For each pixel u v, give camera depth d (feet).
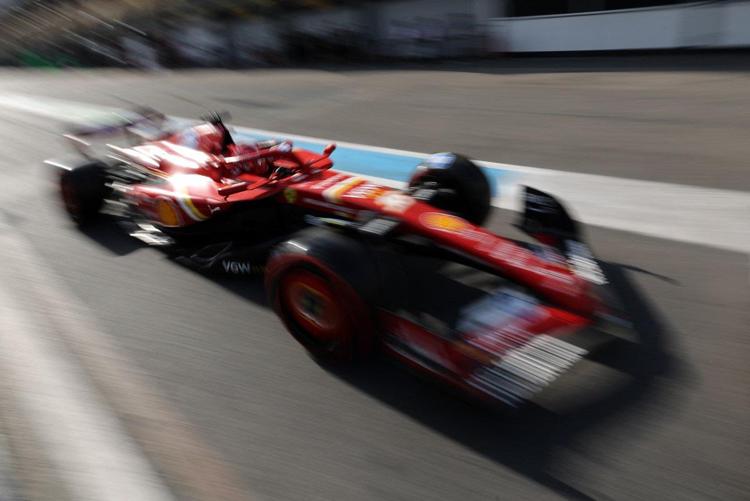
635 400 9.57
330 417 9.68
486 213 14.42
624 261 14.26
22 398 10.40
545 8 52.01
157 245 15.85
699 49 45.27
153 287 14.20
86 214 17.63
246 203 13.96
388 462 8.75
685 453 8.50
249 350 11.53
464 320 10.69
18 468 8.85
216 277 14.42
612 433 8.96
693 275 13.33
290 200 13.66
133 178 17.83
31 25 97.09
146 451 9.09
